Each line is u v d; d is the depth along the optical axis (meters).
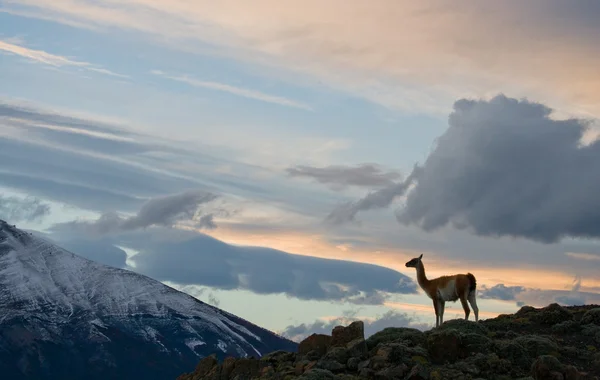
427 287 35.00
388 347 29.27
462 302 33.72
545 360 27.50
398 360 28.69
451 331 29.75
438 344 29.62
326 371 27.88
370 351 30.47
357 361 29.28
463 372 27.88
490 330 33.56
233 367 33.53
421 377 27.00
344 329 32.31
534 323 34.72
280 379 29.72
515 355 29.25
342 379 27.39
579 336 32.62
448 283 34.22
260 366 32.88
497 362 28.36
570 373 27.22
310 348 32.81
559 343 31.70
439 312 34.75
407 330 32.94
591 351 30.56
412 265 35.72
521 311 36.59
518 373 28.09
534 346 30.06
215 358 35.84
